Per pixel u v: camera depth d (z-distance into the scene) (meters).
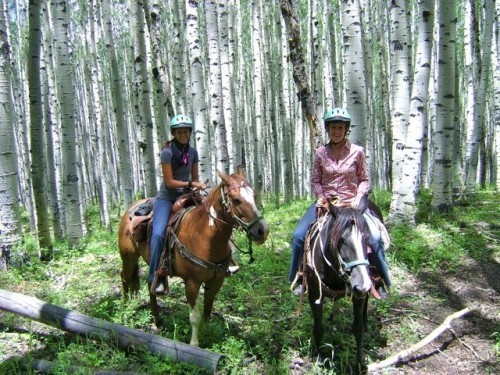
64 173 8.62
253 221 4.20
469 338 5.35
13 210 6.96
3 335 4.94
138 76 12.56
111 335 4.64
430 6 8.17
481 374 4.71
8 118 6.86
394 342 5.21
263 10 19.42
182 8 18.44
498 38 12.92
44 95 10.72
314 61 14.46
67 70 8.33
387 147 17.84
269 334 5.08
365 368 4.54
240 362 4.55
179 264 4.70
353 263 3.86
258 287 6.30
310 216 4.86
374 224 4.52
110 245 9.05
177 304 5.72
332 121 4.52
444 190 9.87
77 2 21.53
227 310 5.71
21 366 4.29
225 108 13.16
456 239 7.89
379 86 23.97
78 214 8.75
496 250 7.56
